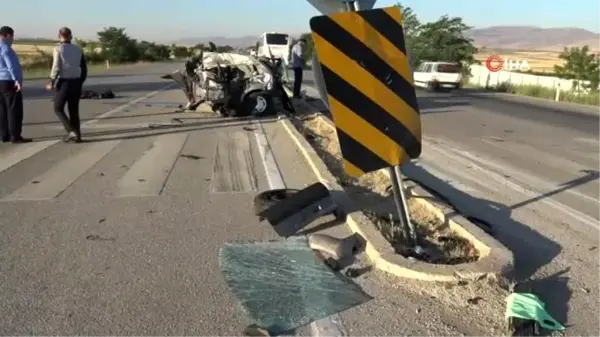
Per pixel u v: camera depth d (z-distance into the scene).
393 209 6.38
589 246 5.46
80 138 10.95
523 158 10.19
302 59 20.25
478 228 5.34
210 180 7.86
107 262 4.90
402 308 4.05
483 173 8.81
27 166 8.65
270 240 5.44
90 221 6.01
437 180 8.30
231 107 15.03
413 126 5.00
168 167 8.69
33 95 22.33
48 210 6.39
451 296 4.19
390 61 4.85
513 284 4.34
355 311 4.02
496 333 3.72
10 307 4.10
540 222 6.23
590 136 13.41
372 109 4.88
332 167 8.70
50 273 4.67
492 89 34.25
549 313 4.07
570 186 7.99
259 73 15.23
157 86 28.56
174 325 3.85
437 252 5.05
